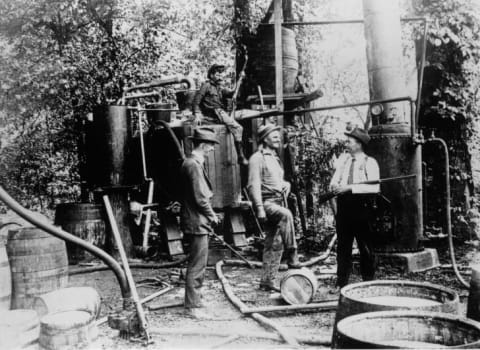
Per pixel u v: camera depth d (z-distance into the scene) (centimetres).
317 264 790
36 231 587
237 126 900
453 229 920
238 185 912
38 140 1243
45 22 1169
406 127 742
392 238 716
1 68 1099
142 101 1266
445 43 885
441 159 929
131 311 452
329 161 993
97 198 959
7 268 540
